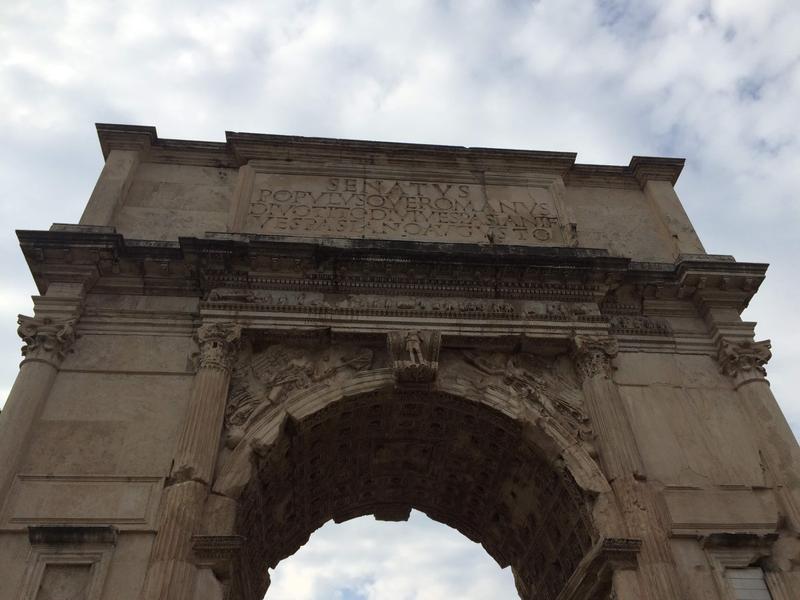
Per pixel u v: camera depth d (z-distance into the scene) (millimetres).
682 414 14500
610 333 15719
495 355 15336
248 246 15070
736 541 12383
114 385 13641
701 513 12891
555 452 13828
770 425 14117
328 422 14469
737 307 16438
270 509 14969
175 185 17766
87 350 14141
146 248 15242
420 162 18906
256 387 14133
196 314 14938
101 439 12797
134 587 10922
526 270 15758
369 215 17484
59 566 11055
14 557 11125
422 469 17375
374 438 15984
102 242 14984
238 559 11609
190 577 10977
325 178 18266
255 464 12984
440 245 15938
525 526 16625
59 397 13312
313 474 15891
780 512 13031
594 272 15828
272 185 17906
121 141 18266
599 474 13266
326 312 14984
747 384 14875
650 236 18438
